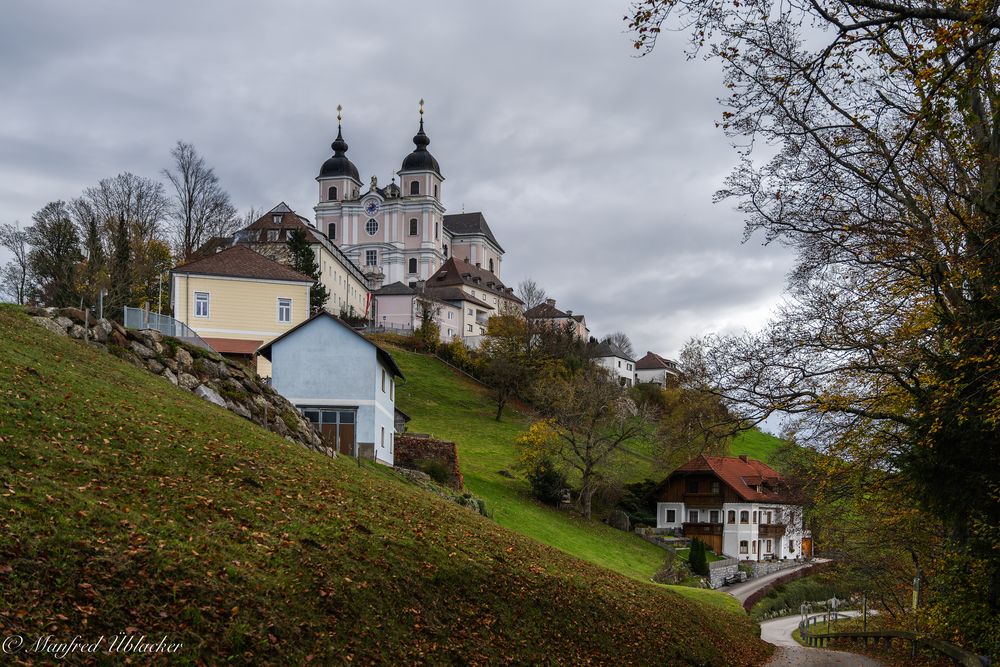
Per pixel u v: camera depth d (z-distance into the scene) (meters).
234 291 67.62
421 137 168.75
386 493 26.59
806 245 23.19
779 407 23.31
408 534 21.70
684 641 25.50
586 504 73.25
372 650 15.50
